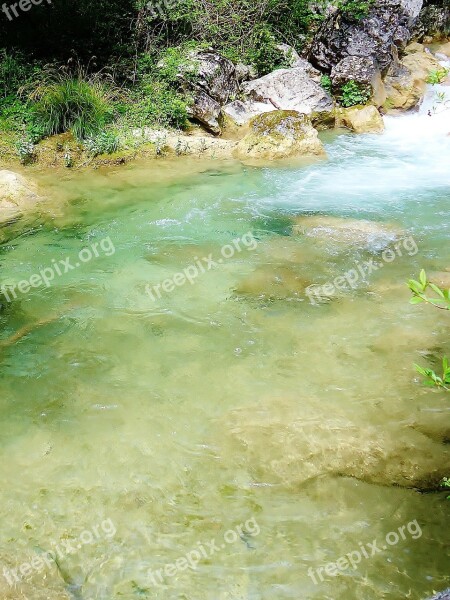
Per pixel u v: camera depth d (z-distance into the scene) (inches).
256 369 174.1
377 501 127.2
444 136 424.5
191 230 275.7
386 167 364.8
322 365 175.0
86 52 451.2
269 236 266.7
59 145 376.2
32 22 449.1
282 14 535.5
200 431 149.6
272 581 110.2
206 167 362.6
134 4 461.7
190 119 427.8
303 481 133.0
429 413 153.3
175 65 433.7
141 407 159.6
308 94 455.5
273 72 468.8
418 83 486.6
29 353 185.2
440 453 139.9
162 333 194.5
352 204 304.7
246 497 129.4
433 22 590.9
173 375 172.7
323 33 506.6
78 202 310.0
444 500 126.8
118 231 275.7
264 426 149.9
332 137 430.3
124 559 115.7
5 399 164.1
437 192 319.9
